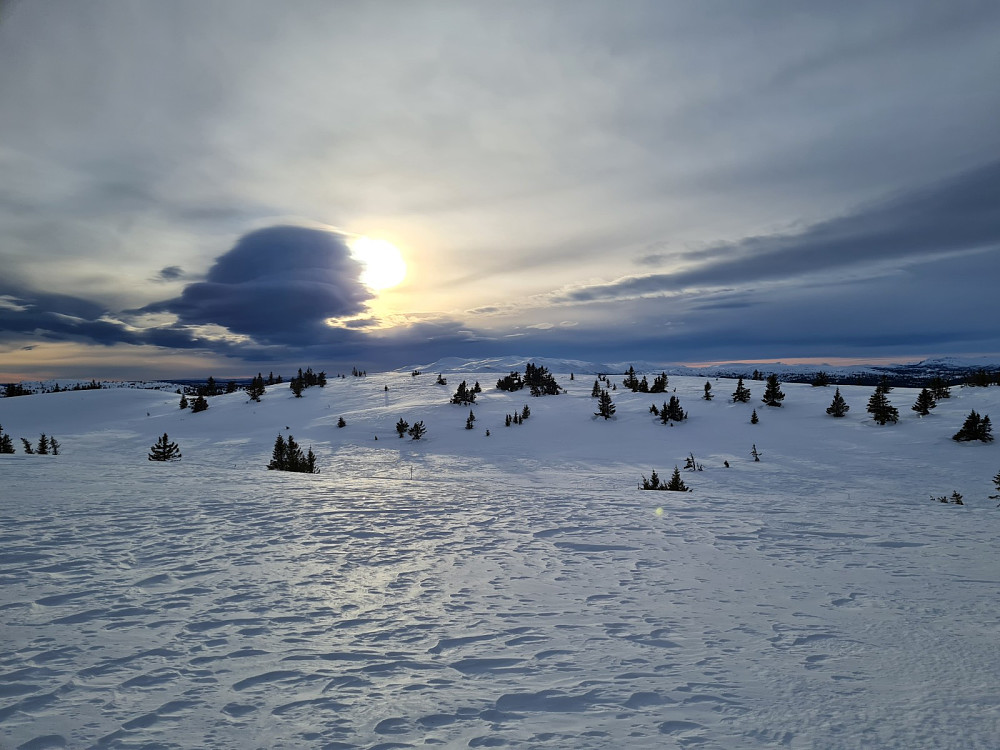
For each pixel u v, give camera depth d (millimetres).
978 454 28312
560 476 29328
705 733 3143
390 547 8297
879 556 7887
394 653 4410
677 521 10797
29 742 3059
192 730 3221
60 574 6637
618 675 3977
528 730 3205
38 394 96000
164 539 8578
